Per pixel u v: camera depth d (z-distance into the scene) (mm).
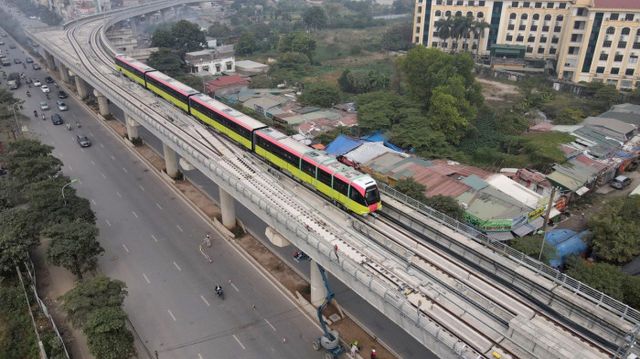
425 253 35469
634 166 68438
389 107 81312
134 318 40688
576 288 29641
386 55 145250
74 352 37062
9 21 186250
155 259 48781
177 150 56656
